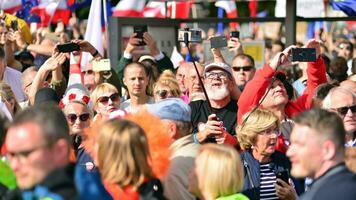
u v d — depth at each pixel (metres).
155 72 20.44
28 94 19.75
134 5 27.06
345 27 36.44
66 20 28.69
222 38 19.33
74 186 9.69
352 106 15.62
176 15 28.92
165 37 25.67
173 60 25.41
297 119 11.16
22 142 9.66
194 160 12.98
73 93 19.12
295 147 11.09
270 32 35.06
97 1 23.27
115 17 24.31
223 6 29.67
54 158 9.73
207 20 25.22
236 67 21.94
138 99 18.80
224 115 17.97
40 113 9.94
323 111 11.18
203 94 18.72
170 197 13.31
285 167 14.39
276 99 16.80
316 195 10.79
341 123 11.07
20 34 25.17
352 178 10.80
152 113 13.58
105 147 11.17
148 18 25.06
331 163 10.96
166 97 18.28
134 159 11.12
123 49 24.75
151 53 22.50
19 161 9.73
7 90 16.64
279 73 17.05
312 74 17.95
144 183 11.23
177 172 13.35
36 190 9.62
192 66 19.50
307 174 11.04
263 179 14.30
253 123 14.37
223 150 12.18
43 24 28.02
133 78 18.72
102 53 23.14
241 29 32.28
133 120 12.35
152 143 12.05
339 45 31.12
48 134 9.70
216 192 12.09
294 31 22.97
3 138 12.24
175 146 13.67
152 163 11.79
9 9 27.91
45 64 18.48
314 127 10.97
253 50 26.17
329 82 18.92
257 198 14.17
